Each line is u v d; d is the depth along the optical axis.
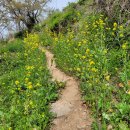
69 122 7.07
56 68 11.76
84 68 8.89
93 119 6.72
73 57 11.16
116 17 11.25
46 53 15.93
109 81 8.04
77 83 9.27
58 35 18.05
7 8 38.38
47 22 24.55
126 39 9.98
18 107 8.12
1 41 34.00
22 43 21.69
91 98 7.40
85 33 12.42
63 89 9.03
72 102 7.98
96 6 13.58
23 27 38.88
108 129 6.10
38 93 8.40
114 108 6.62
